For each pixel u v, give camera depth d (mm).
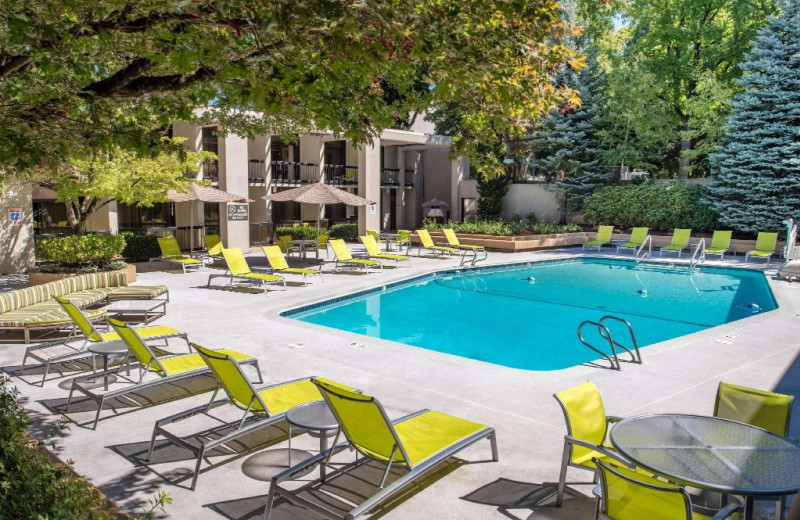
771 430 4770
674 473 3709
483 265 20906
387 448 4641
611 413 6668
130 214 27297
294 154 32906
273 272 18688
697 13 32219
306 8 3471
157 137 5699
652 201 28281
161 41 4133
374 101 4891
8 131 4859
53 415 6566
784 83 24766
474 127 5812
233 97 5223
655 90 31234
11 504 2953
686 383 7730
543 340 11641
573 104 5836
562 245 27938
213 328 10836
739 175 25453
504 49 4684
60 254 15266
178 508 4668
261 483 5086
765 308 14609
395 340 11625
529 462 5480
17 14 3738
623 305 15062
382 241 29922
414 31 3984
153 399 7047
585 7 11664
